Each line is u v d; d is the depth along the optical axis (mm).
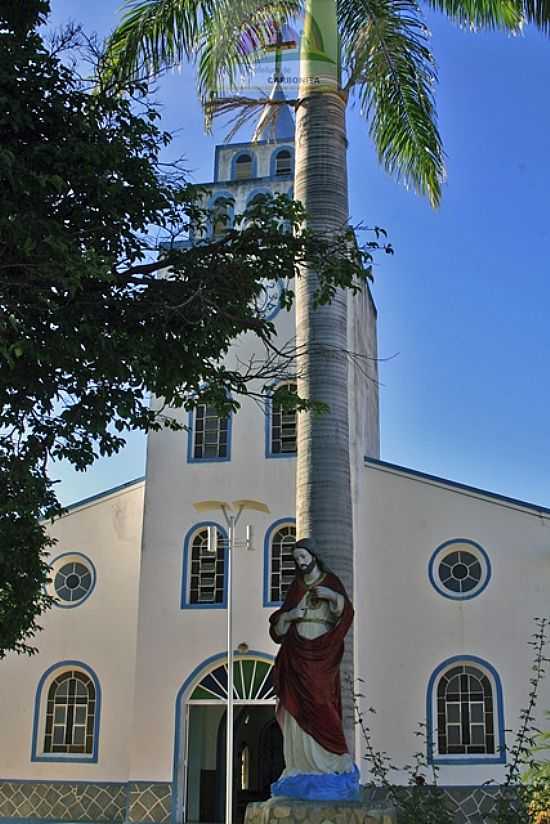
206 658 24297
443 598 24125
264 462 25406
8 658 25844
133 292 11953
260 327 12727
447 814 11000
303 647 9883
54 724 25344
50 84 11508
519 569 24016
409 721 23344
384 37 15844
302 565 10133
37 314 11156
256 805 9578
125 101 11930
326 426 13117
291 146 28516
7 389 12016
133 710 24375
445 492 24844
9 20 12148
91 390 12094
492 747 22844
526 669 23266
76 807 24453
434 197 17172
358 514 24688
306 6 15172
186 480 25641
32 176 10617
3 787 24891
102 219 11828
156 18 15594
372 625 24141
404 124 16812
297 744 9781
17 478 13117
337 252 12352
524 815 11188
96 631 25766
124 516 26609
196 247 12312
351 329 26469
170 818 23375
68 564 26516
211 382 12812
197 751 25281
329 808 9305
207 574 24953
